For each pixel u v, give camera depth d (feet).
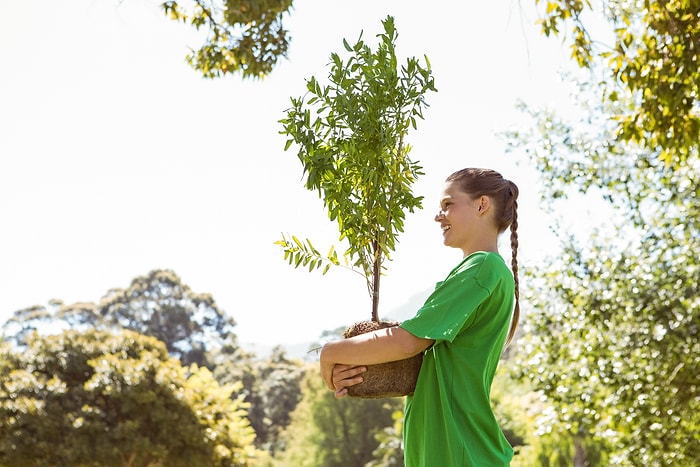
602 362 29.84
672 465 29.04
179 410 77.00
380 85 7.95
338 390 7.15
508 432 71.41
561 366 31.22
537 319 31.73
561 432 32.30
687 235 29.86
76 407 76.28
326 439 109.40
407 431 7.14
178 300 216.13
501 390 77.87
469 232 7.34
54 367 82.48
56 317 212.02
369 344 6.91
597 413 30.27
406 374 7.14
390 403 111.04
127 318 213.25
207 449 76.28
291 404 183.93
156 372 78.13
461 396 6.86
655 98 17.24
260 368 203.41
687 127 17.22
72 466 72.38
